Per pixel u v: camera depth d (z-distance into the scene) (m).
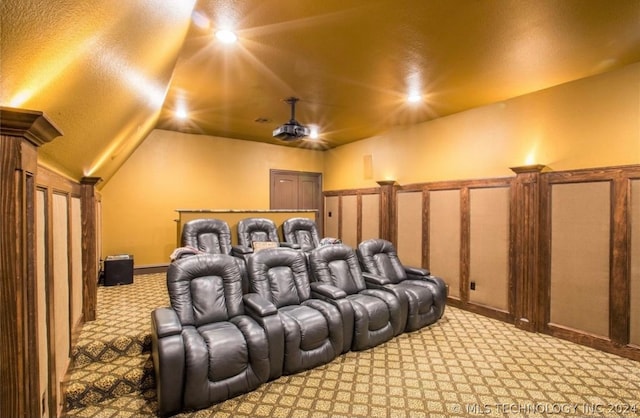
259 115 4.87
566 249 3.54
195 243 4.42
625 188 3.13
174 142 6.07
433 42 2.67
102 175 4.09
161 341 2.25
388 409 2.36
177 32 2.16
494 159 4.27
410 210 5.42
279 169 7.20
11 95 1.16
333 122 5.29
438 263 4.95
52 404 1.81
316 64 3.10
